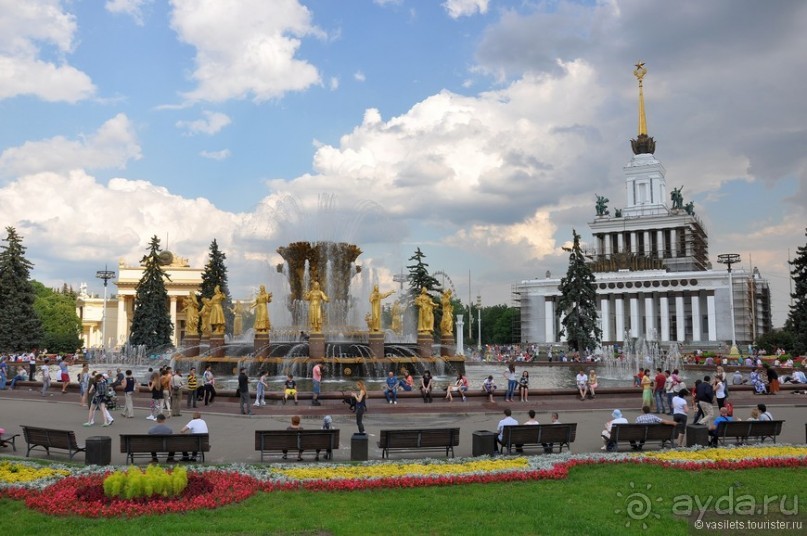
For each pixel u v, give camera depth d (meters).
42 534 9.67
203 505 11.05
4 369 34.38
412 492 12.32
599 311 123.25
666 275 118.06
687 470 14.27
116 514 10.62
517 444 16.02
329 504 11.34
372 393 25.92
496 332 140.38
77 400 28.91
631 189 148.12
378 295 37.44
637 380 32.09
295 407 24.52
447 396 26.27
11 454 16.19
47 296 101.12
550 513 10.81
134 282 104.94
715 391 23.55
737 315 113.25
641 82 151.25
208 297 76.31
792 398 29.83
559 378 47.09
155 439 14.45
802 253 64.38
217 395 26.30
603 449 17.09
